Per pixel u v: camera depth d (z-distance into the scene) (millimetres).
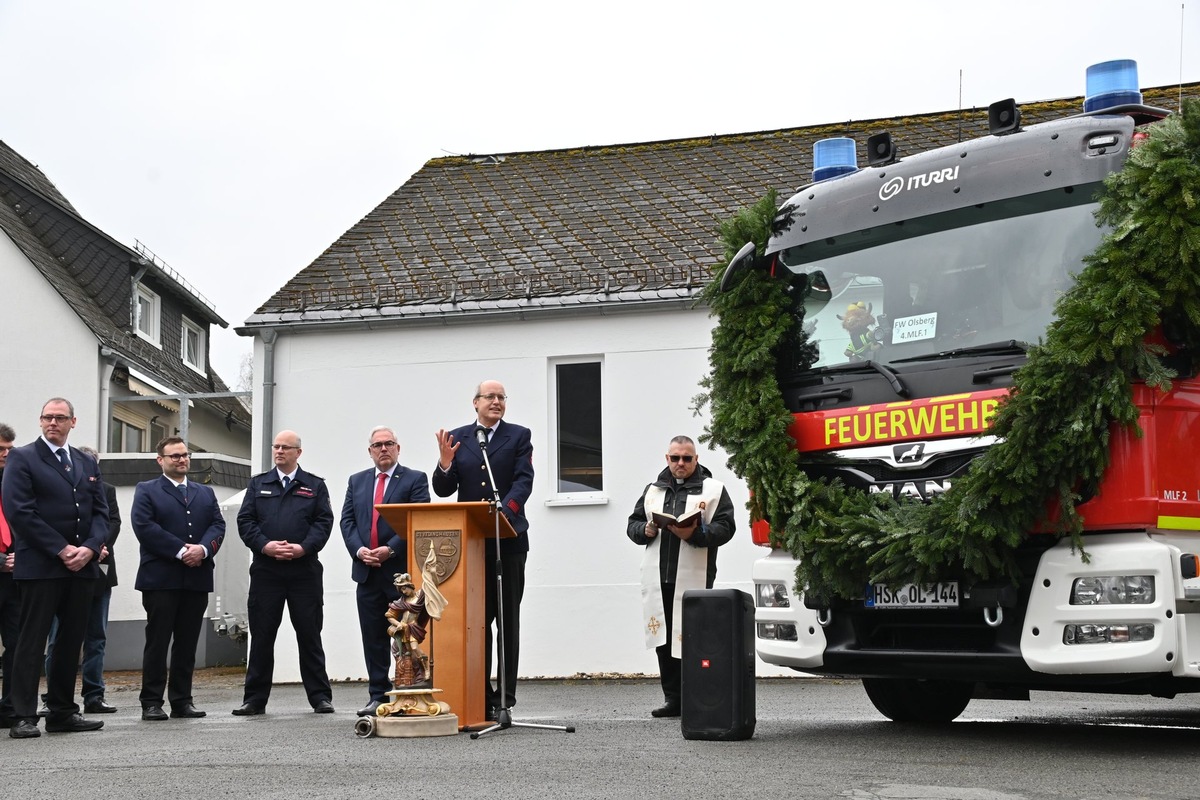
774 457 8398
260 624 11312
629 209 19516
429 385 16688
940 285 8039
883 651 8023
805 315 8656
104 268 26828
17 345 23688
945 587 7734
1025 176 7891
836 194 8758
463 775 6730
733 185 20000
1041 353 7254
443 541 8984
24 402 23609
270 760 7555
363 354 16875
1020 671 7473
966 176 8141
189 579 11172
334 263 18656
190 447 30250
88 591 10133
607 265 17391
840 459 8211
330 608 16375
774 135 21891
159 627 11023
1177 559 7105
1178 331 7238
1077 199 7676
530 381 16422
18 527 9820
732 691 8180
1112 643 7117
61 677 9977
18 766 7672
